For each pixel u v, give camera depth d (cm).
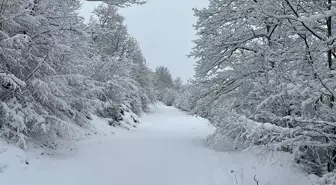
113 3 966
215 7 1057
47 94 766
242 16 928
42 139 858
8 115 677
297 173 692
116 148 980
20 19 761
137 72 3681
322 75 639
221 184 630
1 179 537
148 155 887
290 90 579
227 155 884
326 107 589
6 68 754
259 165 738
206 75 1101
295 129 546
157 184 620
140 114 2911
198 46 1079
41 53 837
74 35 912
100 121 1577
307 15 768
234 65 1056
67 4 998
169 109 4916
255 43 923
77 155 830
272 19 848
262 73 872
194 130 1761
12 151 637
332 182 516
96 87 1102
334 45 637
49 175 615
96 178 636
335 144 562
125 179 642
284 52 820
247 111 968
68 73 911
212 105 1141
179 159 844
